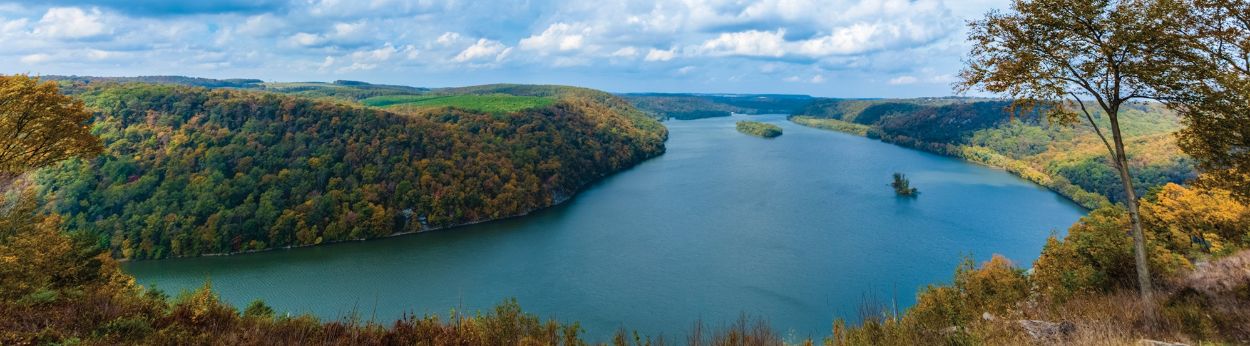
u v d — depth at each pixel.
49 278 19.91
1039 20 14.48
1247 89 13.32
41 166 22.80
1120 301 14.83
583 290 69.56
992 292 24.72
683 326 58.44
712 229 97.38
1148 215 33.38
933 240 89.19
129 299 13.83
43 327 11.16
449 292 69.62
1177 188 33.50
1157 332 11.91
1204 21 14.52
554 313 62.28
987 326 13.08
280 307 64.75
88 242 24.73
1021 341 11.64
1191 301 13.38
